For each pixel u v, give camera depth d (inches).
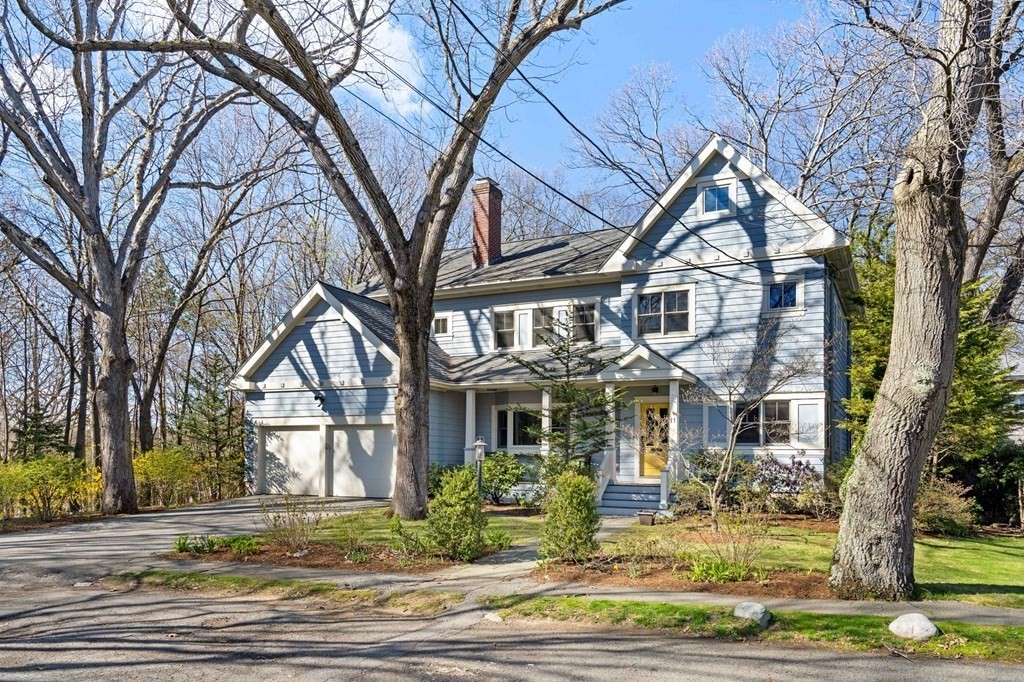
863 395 741.3
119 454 730.2
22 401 1409.9
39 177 940.0
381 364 843.4
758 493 629.9
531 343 904.3
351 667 272.1
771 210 754.8
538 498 732.0
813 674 253.6
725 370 754.2
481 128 627.2
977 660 267.6
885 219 829.8
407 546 469.7
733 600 345.4
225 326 1473.9
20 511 755.4
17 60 709.3
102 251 738.8
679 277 792.9
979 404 654.5
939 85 352.2
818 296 722.8
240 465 1075.9
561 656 280.2
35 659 283.6
